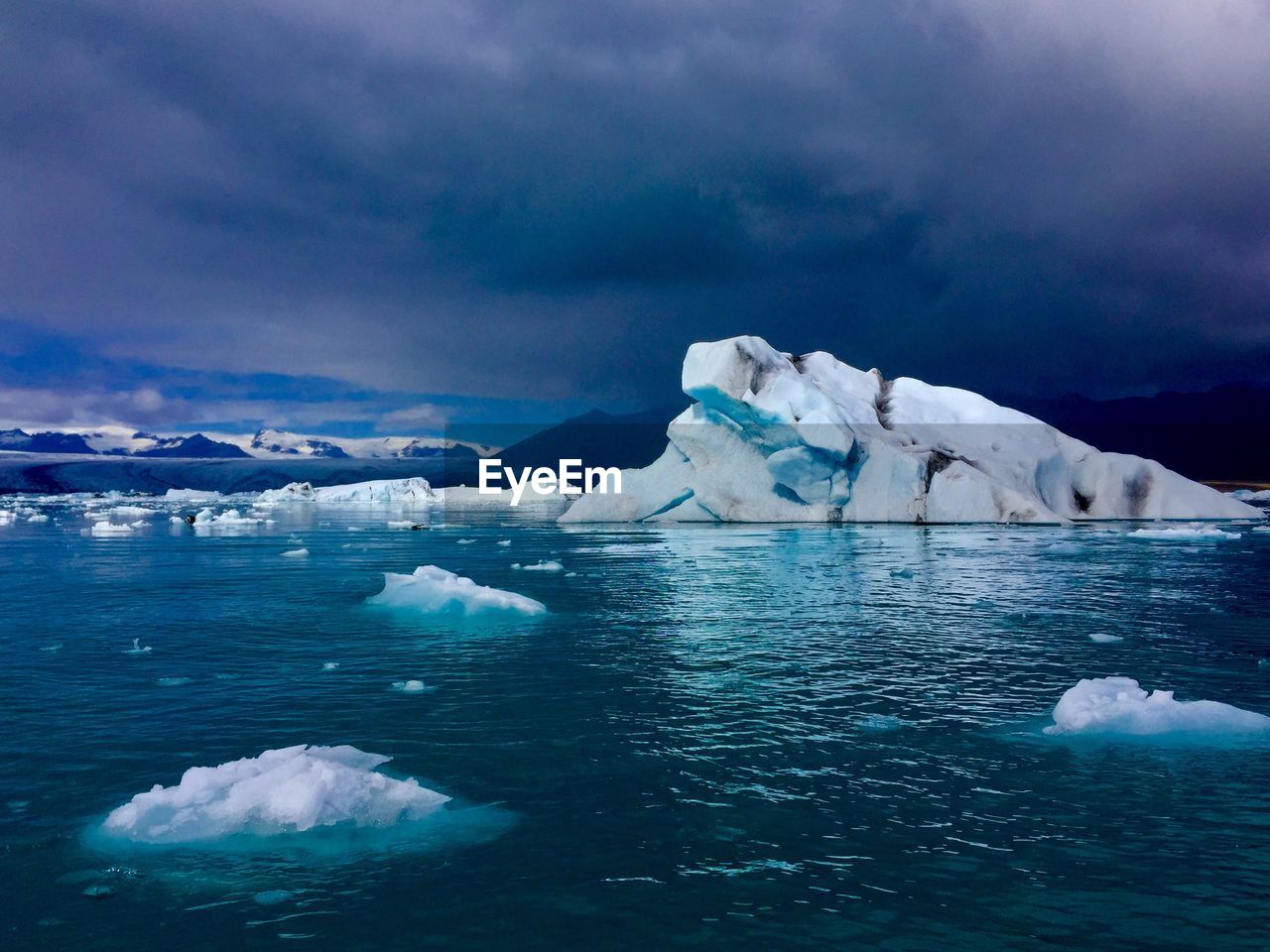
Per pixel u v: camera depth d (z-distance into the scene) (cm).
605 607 1190
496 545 2147
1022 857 438
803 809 497
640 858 438
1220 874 420
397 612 1168
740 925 374
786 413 2512
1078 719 643
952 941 361
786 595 1286
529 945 359
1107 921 377
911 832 466
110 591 1397
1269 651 904
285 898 400
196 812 482
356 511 4253
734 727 651
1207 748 600
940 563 1658
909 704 709
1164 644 938
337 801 486
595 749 602
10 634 1031
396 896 401
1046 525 2512
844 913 384
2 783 545
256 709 703
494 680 793
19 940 366
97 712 697
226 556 1969
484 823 480
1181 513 2730
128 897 402
